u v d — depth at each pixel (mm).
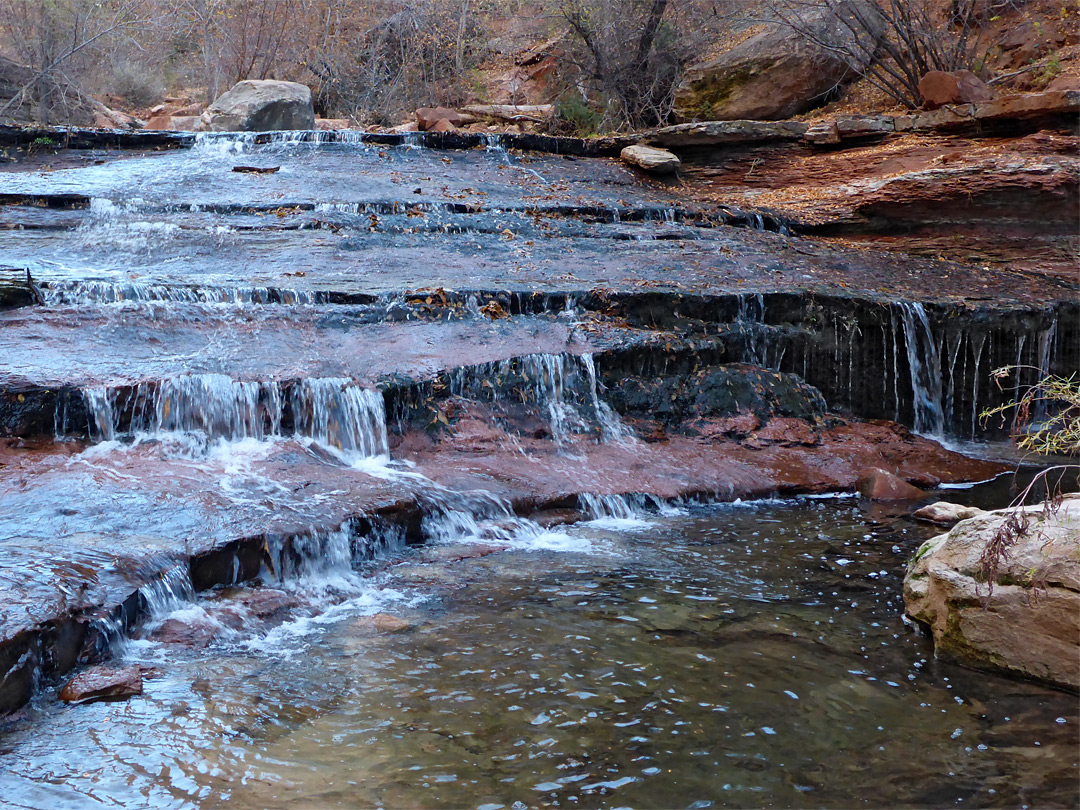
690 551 6648
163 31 23562
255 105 19312
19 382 7172
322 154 15805
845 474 8648
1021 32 17516
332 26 25438
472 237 12281
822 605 5617
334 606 5512
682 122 20031
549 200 14156
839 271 11859
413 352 8672
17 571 4824
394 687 4457
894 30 18188
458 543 6715
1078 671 4422
